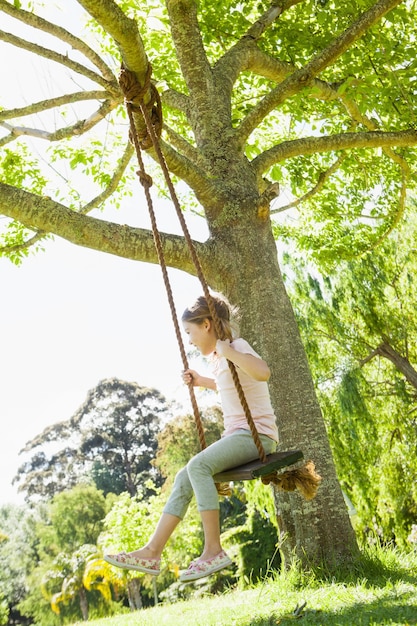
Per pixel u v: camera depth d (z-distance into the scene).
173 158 6.84
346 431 16.23
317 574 6.21
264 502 12.41
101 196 8.91
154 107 5.03
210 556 3.59
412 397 17.17
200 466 3.73
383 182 12.95
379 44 8.70
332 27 8.98
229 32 9.80
